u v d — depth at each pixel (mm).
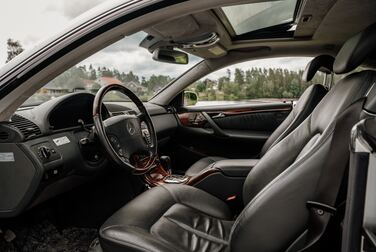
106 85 1712
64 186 1630
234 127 2799
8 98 994
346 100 956
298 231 865
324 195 832
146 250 997
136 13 895
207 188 1808
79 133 1721
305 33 2311
